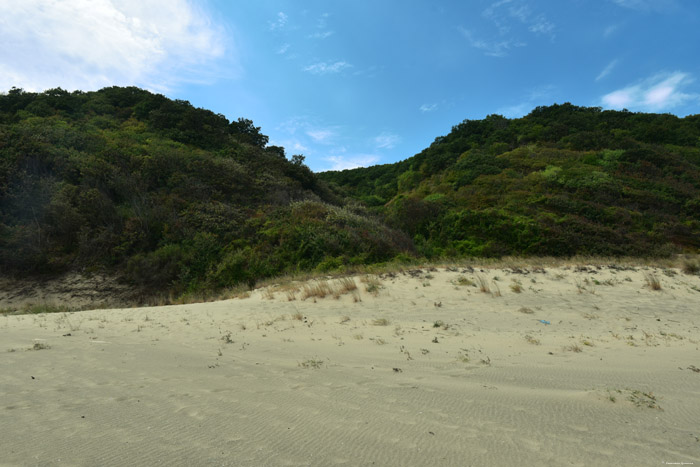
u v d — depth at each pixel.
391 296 10.70
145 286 18.48
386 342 6.40
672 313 8.73
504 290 10.88
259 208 25.66
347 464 2.15
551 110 57.62
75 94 40.47
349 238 21.25
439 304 9.75
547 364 4.77
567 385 3.77
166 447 2.38
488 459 2.19
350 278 12.67
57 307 15.31
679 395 3.33
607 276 12.41
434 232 29.19
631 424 2.68
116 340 6.75
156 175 25.39
